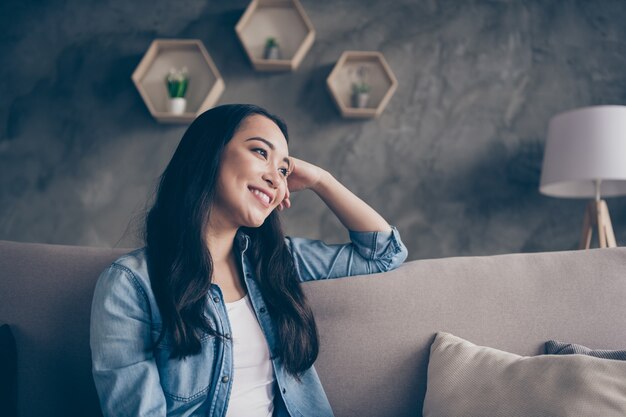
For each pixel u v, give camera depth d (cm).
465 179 270
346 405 128
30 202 266
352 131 273
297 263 145
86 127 270
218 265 129
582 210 268
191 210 119
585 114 216
